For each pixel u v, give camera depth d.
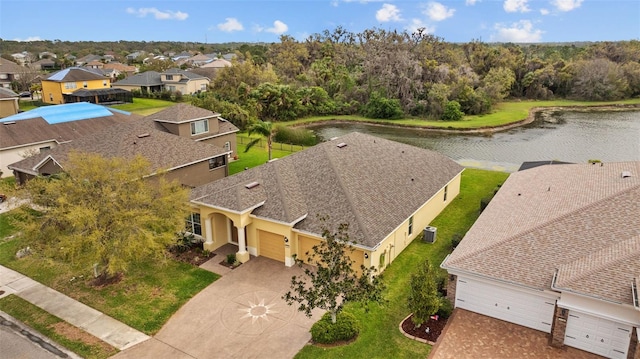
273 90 71.25
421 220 24.78
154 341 15.50
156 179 26.45
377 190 22.83
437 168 28.78
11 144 35.72
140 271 20.33
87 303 17.91
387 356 14.52
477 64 104.69
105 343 15.39
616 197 18.00
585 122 71.00
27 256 19.80
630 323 13.30
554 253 16.05
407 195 23.77
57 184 17.70
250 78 80.19
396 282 19.44
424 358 14.41
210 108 56.66
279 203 20.91
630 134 59.66
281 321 16.59
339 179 22.41
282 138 55.31
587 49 117.38
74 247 16.00
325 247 17.17
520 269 15.77
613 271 14.03
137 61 163.38
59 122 40.94
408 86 77.25
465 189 32.94
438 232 24.98
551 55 120.62
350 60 102.19
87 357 14.66
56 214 16.91
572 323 14.46
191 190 23.50
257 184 22.45
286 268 20.58
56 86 72.19
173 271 20.39
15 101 53.69
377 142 29.62
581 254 15.62
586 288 13.80
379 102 75.31
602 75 92.69
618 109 85.25
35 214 19.03
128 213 17.09
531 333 15.52
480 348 14.77
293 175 23.97
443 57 95.06
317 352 14.77
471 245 17.95
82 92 70.44
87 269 18.17
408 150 29.78
